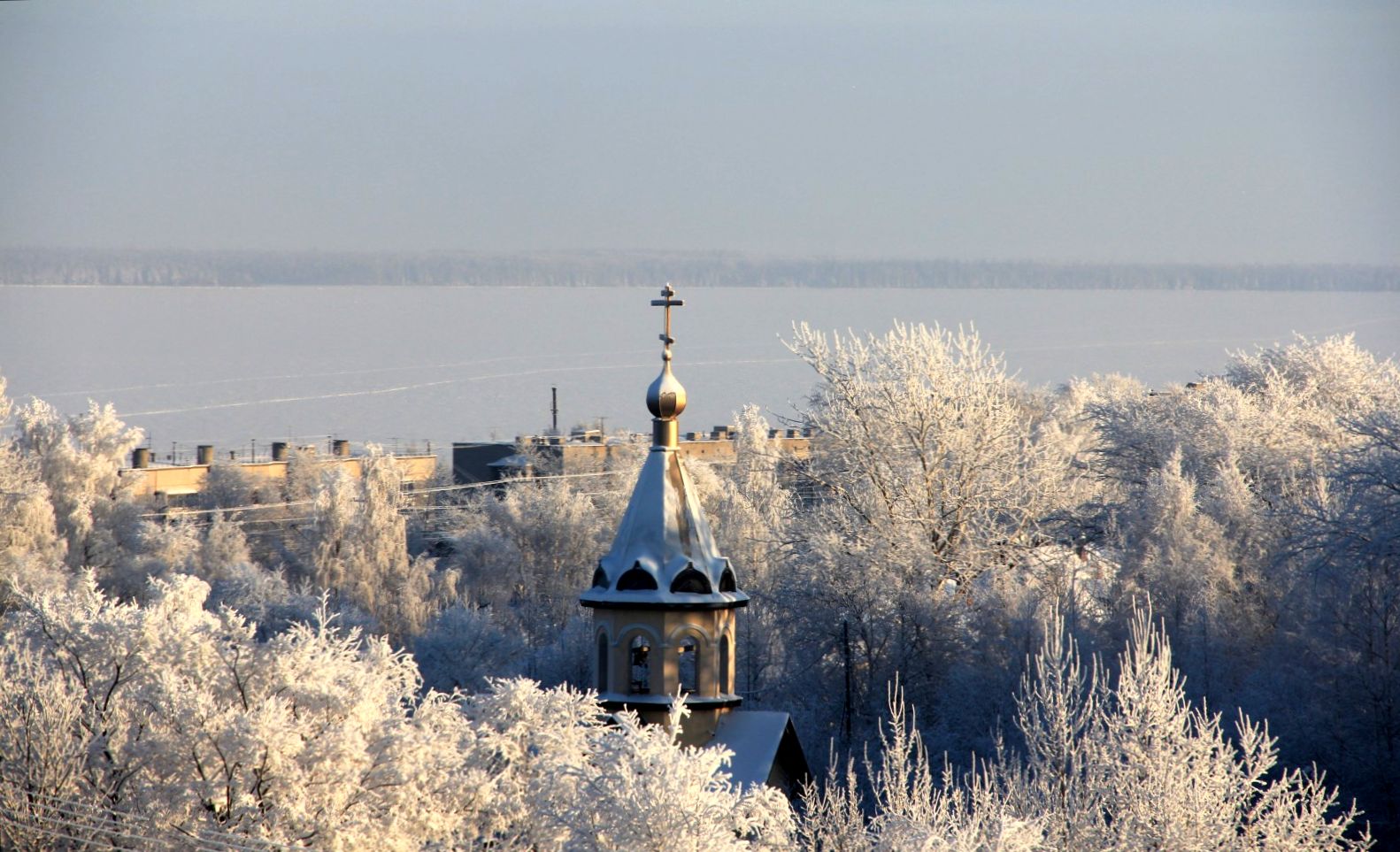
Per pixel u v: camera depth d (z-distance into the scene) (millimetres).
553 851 98062
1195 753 86438
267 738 93062
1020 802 88250
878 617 185875
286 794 93250
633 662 118062
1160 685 87375
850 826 89250
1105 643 180625
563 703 105000
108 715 106875
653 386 120625
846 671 177500
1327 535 166125
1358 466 165125
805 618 191500
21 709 107438
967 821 84875
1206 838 83375
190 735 94875
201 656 106250
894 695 178875
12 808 101250
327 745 94938
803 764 117812
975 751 163500
